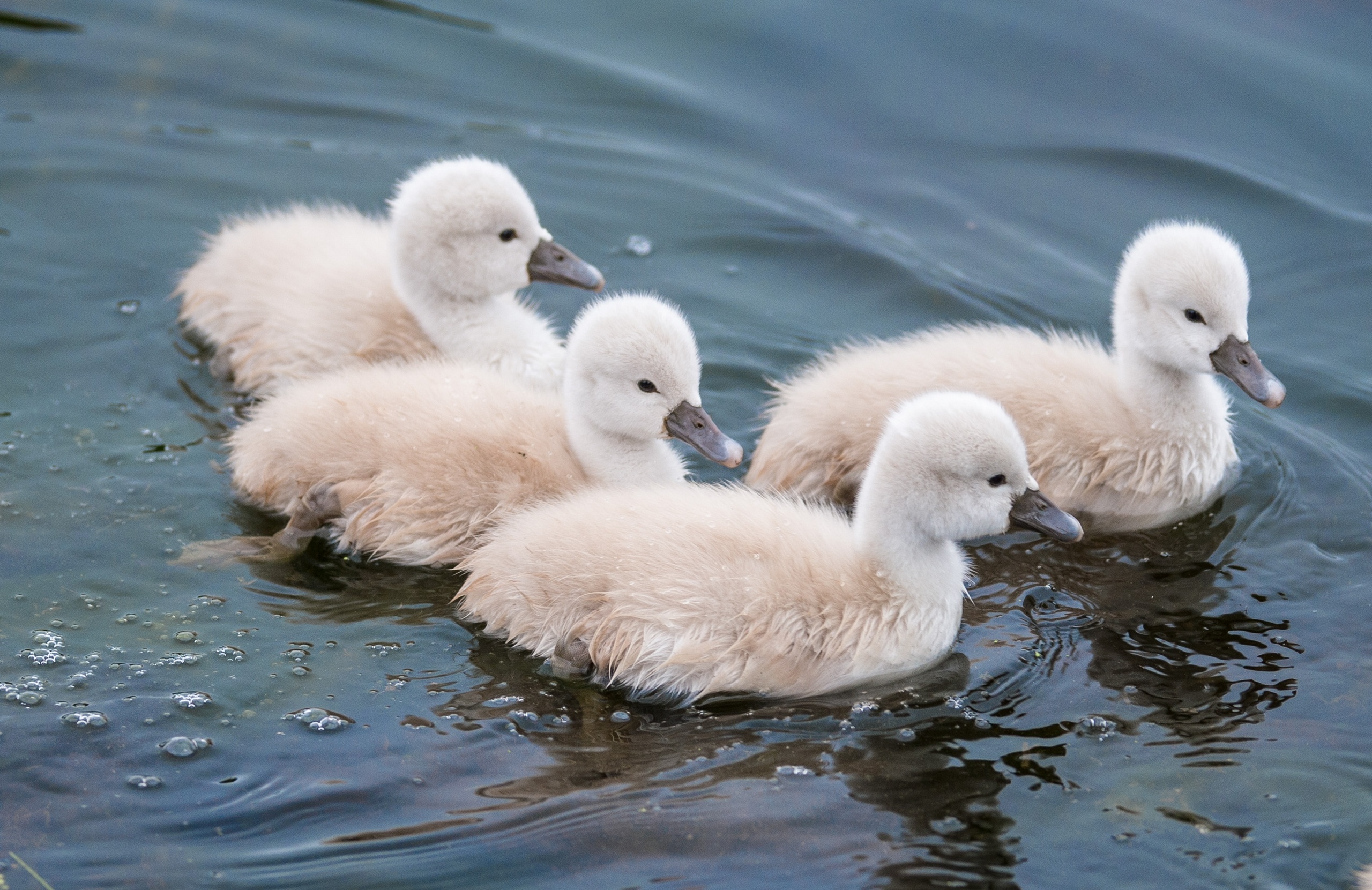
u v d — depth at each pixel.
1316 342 15.48
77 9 20.08
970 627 11.50
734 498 11.50
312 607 11.41
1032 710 10.45
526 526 11.18
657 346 12.16
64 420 13.68
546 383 14.49
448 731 10.05
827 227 17.25
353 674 10.63
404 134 18.61
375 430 12.02
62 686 10.30
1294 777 9.77
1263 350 15.39
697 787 9.52
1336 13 20.31
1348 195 17.44
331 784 9.48
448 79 19.47
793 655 10.50
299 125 18.64
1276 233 16.95
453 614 11.41
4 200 16.89
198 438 13.61
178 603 11.36
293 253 14.88
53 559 11.77
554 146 18.45
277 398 12.87
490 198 14.03
